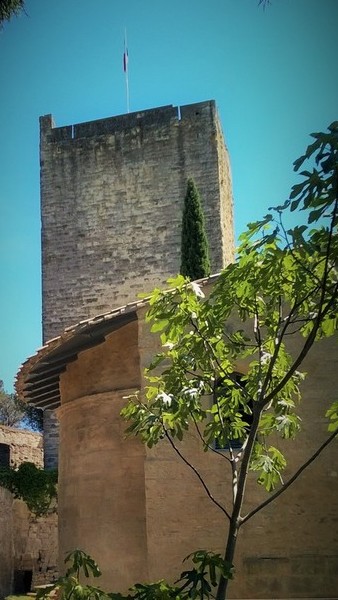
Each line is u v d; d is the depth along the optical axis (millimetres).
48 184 36656
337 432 7562
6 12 13062
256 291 7707
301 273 7355
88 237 35656
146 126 35875
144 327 13219
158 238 34781
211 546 11906
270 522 11750
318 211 6570
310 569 11461
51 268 35812
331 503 11656
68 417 15695
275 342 8258
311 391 12086
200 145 35062
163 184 35188
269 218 7031
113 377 14609
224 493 12102
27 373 16703
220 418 8391
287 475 11859
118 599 7031
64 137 36906
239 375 11812
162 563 12031
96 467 14422
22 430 31562
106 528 13898
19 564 25469
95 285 35125
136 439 13977
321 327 7848
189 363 8312
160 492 12328
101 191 35906
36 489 26062
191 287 8094
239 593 11570
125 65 37812
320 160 6344
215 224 34188
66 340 14109
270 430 8883
